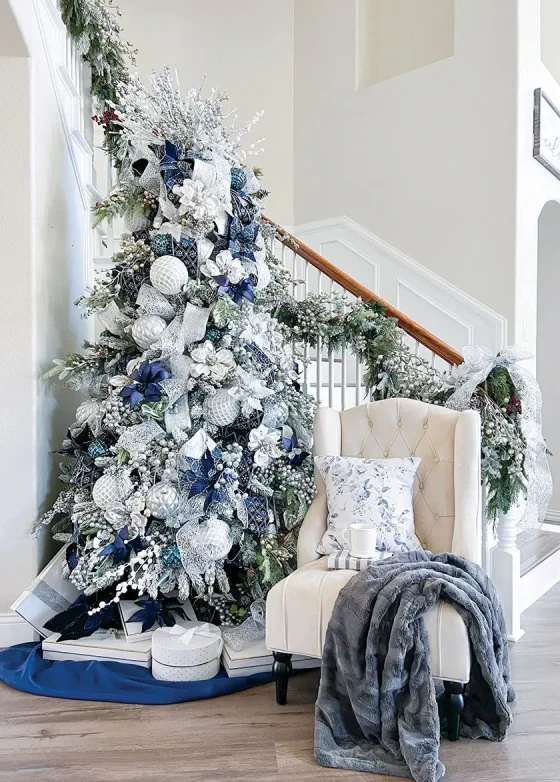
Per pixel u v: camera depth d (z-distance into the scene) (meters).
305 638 1.86
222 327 2.32
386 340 2.71
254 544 2.32
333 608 1.79
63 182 2.81
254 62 5.05
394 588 1.71
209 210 2.26
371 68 4.67
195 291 2.28
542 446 2.61
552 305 5.12
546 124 3.92
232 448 2.29
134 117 2.36
